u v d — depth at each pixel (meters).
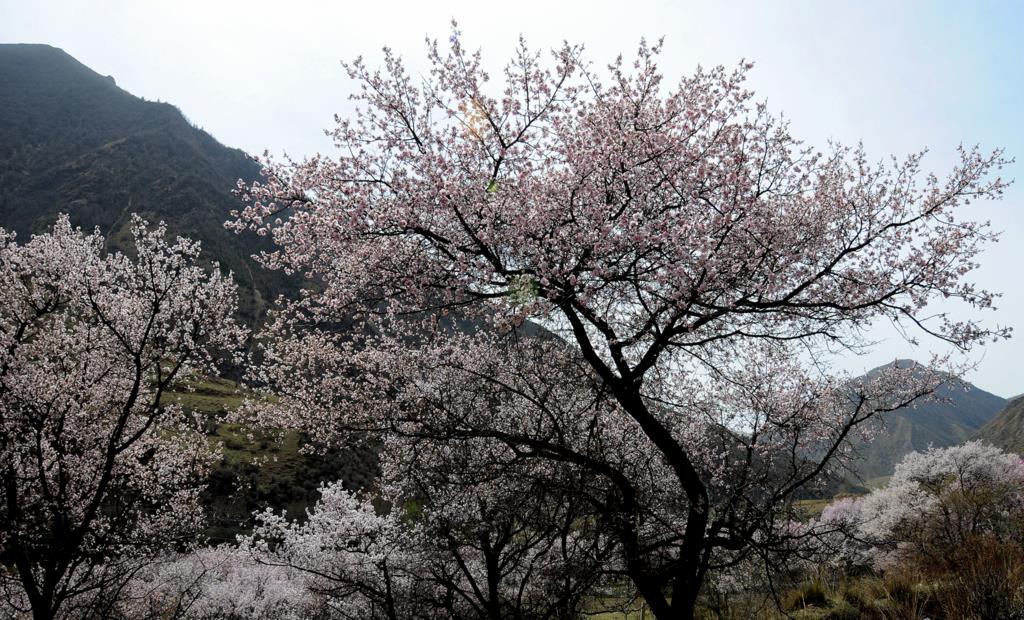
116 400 14.15
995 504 15.88
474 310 9.68
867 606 9.25
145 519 14.23
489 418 10.12
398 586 11.88
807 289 8.72
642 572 7.66
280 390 10.54
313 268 10.16
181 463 15.07
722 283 7.75
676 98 9.08
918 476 23.62
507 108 9.12
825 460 8.16
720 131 8.97
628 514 7.71
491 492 9.56
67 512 12.27
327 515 14.10
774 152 9.09
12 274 13.37
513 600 10.09
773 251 8.08
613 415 10.00
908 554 12.12
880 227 8.71
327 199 9.15
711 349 9.15
